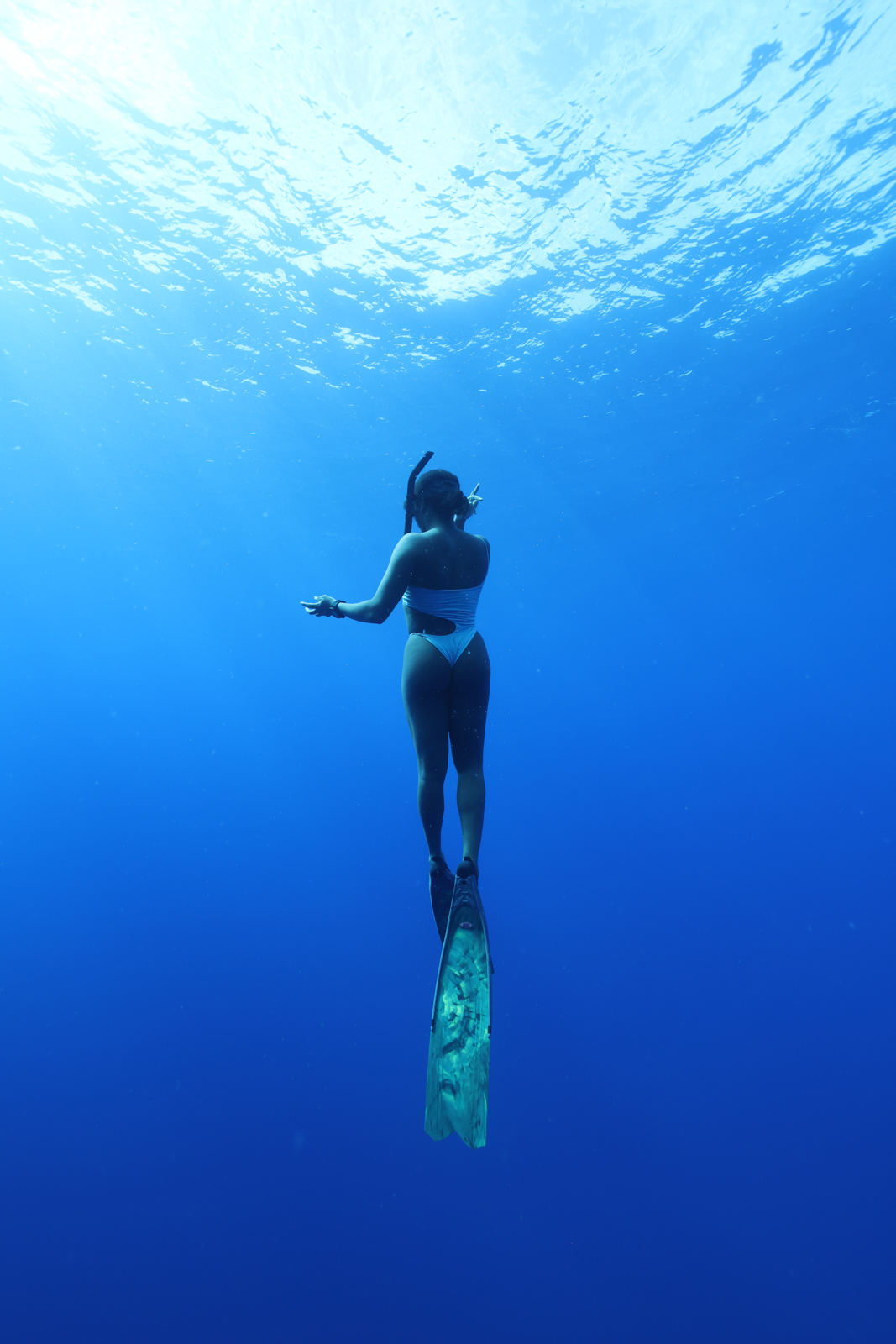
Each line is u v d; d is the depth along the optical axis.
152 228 11.16
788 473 26.27
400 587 2.58
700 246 12.26
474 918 2.25
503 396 17.00
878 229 12.20
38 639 61.38
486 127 9.51
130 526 28.34
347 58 8.45
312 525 28.44
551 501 25.89
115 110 9.14
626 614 62.28
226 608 50.62
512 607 51.16
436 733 2.62
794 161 10.51
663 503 28.02
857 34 8.47
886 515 35.31
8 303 13.09
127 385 16.09
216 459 20.83
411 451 20.23
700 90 9.14
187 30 8.06
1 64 8.48
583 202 11.00
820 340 15.96
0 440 19.34
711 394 18.14
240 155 9.87
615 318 14.21
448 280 12.63
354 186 10.45
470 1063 1.87
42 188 10.35
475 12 7.92
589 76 8.82
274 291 12.74
